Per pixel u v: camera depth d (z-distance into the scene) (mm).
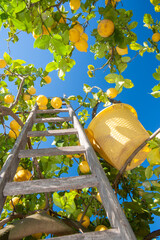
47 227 1250
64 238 816
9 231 1121
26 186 1104
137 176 2779
